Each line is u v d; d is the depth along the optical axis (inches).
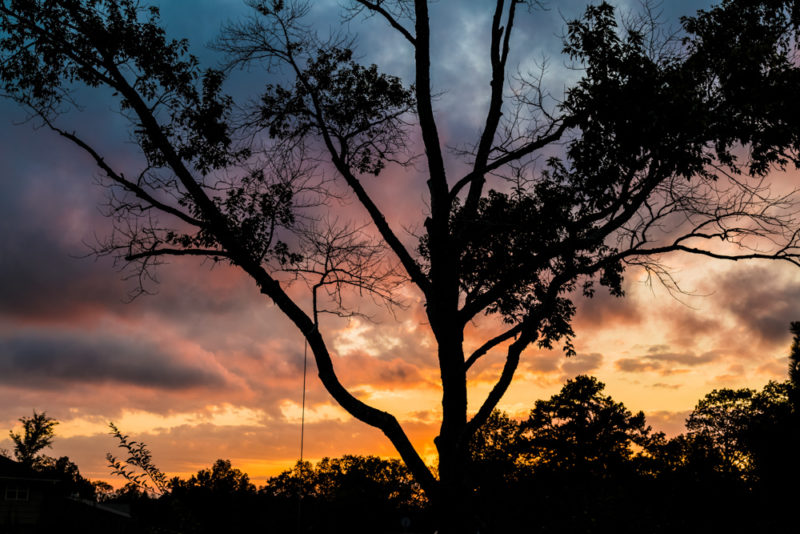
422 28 541.3
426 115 535.5
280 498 2185.0
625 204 521.0
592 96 478.0
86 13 561.0
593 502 531.5
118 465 350.3
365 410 479.8
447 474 474.6
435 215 524.4
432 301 525.3
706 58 488.7
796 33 502.3
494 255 604.4
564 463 1972.2
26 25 546.3
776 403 1600.6
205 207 509.0
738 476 1513.3
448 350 502.6
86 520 348.2
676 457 1943.9
